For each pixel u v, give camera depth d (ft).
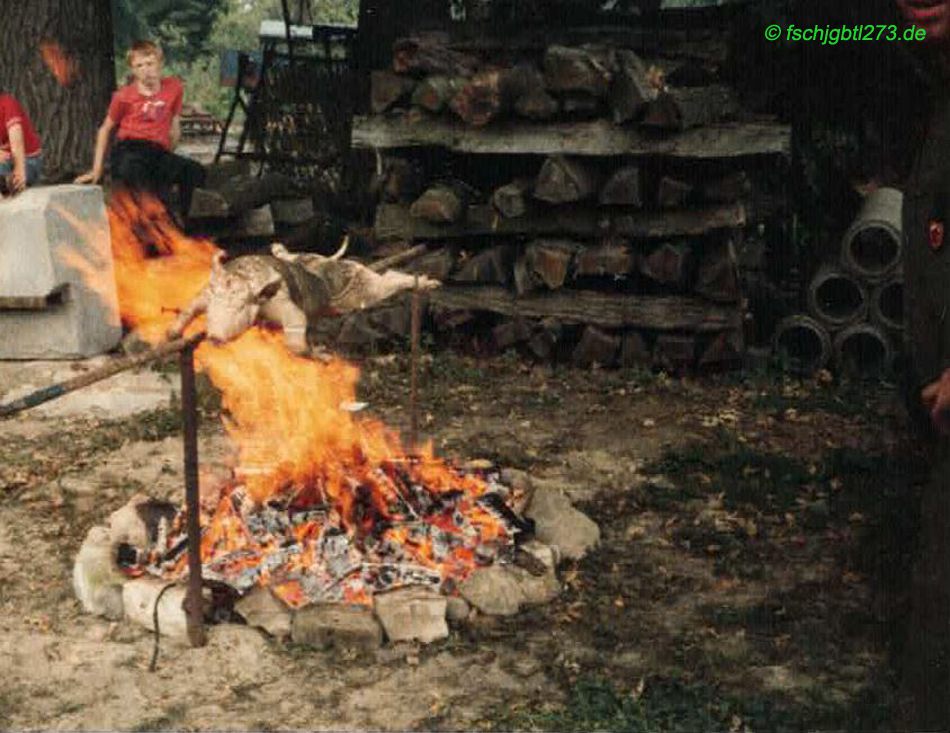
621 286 24.27
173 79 27.20
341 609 13.64
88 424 21.02
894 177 27.78
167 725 12.09
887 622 13.88
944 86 10.05
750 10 27.66
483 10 32.37
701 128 22.57
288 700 12.49
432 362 24.07
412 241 24.73
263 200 28.66
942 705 10.03
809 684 12.71
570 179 22.76
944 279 9.87
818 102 28.14
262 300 13.17
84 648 13.52
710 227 23.03
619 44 25.20
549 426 20.90
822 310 23.73
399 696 12.53
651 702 12.26
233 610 13.96
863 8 27.25
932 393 9.82
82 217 24.07
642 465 19.12
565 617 14.03
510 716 12.09
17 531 16.72
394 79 24.03
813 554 15.89
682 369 23.61
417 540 14.66
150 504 15.55
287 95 36.78
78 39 30.30
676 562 15.70
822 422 20.99
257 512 14.82
